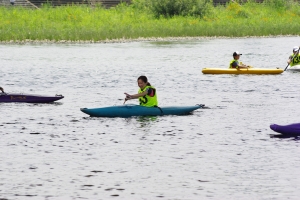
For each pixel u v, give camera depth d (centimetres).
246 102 4566
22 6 13825
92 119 3831
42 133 3450
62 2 14912
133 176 2633
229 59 8150
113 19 12744
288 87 5391
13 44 10350
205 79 5969
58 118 3888
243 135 3412
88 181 2564
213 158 2916
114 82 5800
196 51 9331
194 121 3778
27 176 2627
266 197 2383
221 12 14512
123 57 8325
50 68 6988
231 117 3941
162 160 2878
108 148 3103
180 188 2480
